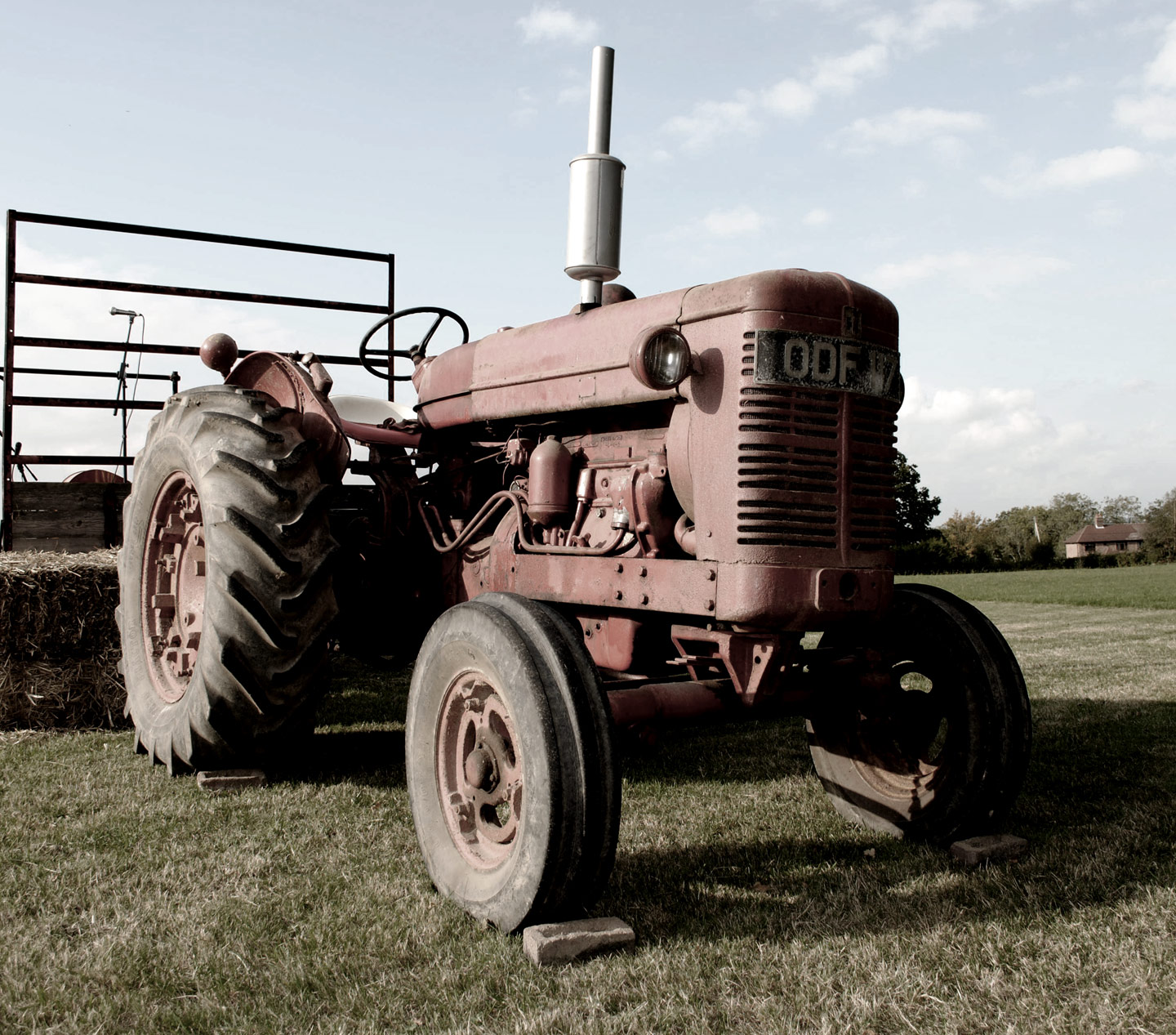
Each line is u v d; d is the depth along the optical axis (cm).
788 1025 201
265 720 363
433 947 238
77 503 570
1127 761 443
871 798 350
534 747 240
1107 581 3077
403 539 423
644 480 301
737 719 300
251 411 386
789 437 268
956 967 230
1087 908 265
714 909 267
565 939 232
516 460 358
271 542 352
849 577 273
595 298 337
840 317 278
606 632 323
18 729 487
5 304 560
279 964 227
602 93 329
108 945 234
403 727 511
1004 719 322
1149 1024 203
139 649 438
